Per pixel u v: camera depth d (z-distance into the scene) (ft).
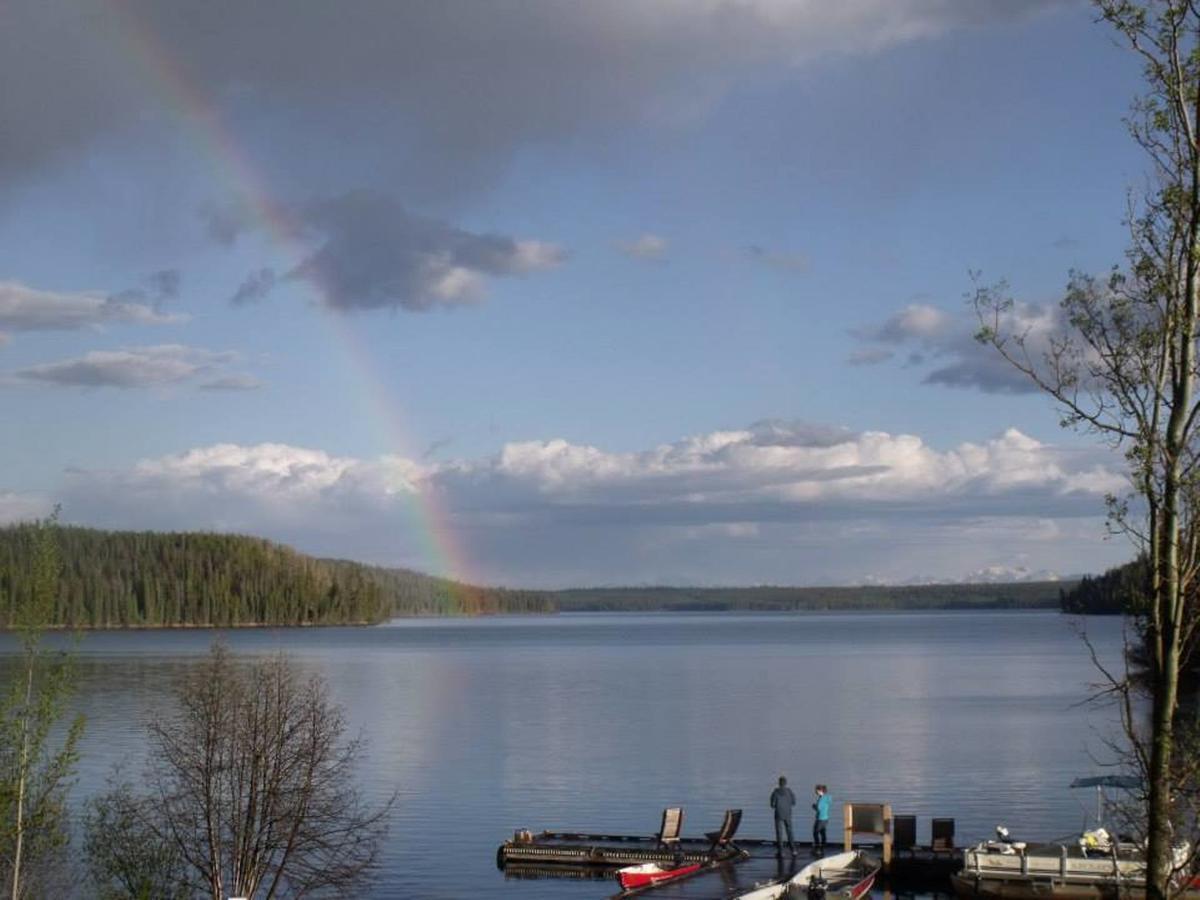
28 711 102.63
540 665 610.24
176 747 119.85
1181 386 54.90
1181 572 54.49
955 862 142.72
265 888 135.44
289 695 128.88
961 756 247.50
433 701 388.57
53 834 105.50
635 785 215.51
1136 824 71.72
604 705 375.04
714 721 322.75
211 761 115.85
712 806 196.65
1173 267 55.77
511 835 170.71
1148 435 54.95
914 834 150.00
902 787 210.79
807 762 242.17
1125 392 56.18
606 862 148.87
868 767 234.58
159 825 120.57
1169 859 53.93
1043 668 550.77
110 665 541.34
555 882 144.15
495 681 485.56
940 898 135.95
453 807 192.95
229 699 119.75
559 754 255.29
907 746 265.34
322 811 129.59
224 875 119.44
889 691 425.69
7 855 101.96
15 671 104.06
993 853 128.57
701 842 162.09
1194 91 55.31
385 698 400.67
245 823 115.44
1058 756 244.83
